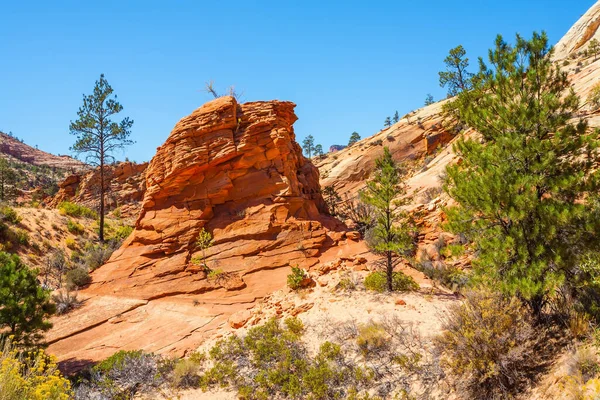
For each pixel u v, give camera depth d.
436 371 8.12
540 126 9.10
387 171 15.27
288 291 15.40
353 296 13.77
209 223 19.91
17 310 10.61
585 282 7.79
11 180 61.53
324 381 9.03
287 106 23.56
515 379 6.79
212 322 13.84
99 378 10.28
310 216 20.75
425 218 21.30
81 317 14.90
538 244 8.36
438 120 58.59
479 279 9.12
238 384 9.77
